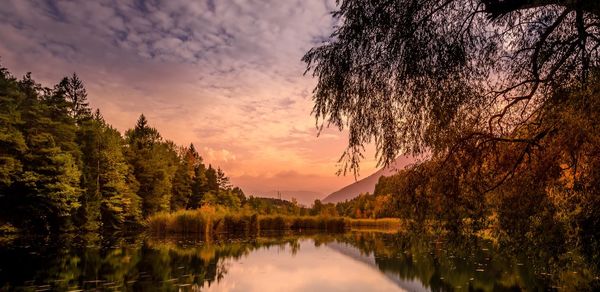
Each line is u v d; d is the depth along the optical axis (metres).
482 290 12.66
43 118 29.38
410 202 5.09
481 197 4.73
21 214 28.86
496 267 15.83
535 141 4.37
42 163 28.80
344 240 34.19
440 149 4.61
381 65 4.37
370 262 20.00
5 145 25.84
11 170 25.30
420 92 4.21
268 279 15.27
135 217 48.34
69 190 29.69
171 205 64.69
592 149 4.05
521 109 4.53
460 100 4.26
